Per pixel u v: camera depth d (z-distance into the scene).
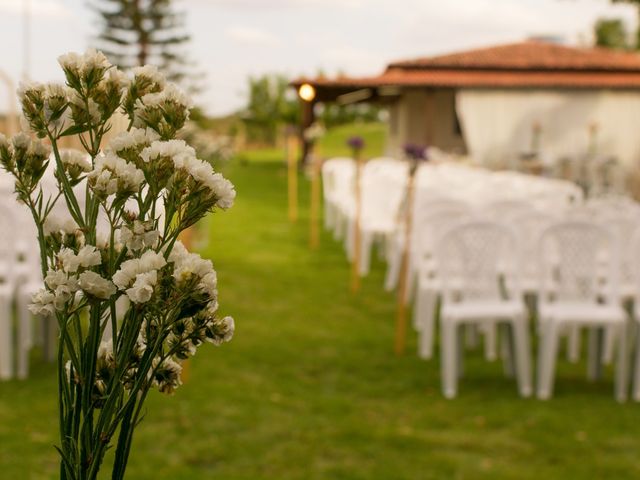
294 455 4.19
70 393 0.98
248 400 5.01
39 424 4.48
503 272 6.35
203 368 5.66
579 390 5.49
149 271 0.91
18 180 1.00
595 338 5.71
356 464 4.11
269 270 9.78
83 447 0.97
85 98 0.99
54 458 4.04
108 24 46.44
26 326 5.32
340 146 47.41
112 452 4.09
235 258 10.62
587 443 4.46
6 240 5.25
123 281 0.91
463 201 7.18
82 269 0.93
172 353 0.99
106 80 1.00
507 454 4.29
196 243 11.28
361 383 5.48
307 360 5.98
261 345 6.35
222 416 4.72
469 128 24.38
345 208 11.20
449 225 5.77
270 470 4.00
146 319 0.98
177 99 0.99
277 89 55.19
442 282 5.42
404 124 26.28
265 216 15.64
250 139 56.19
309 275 9.52
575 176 21.38
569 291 5.41
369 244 9.71
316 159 11.73
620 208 7.20
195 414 4.73
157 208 1.09
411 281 7.91
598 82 24.41
